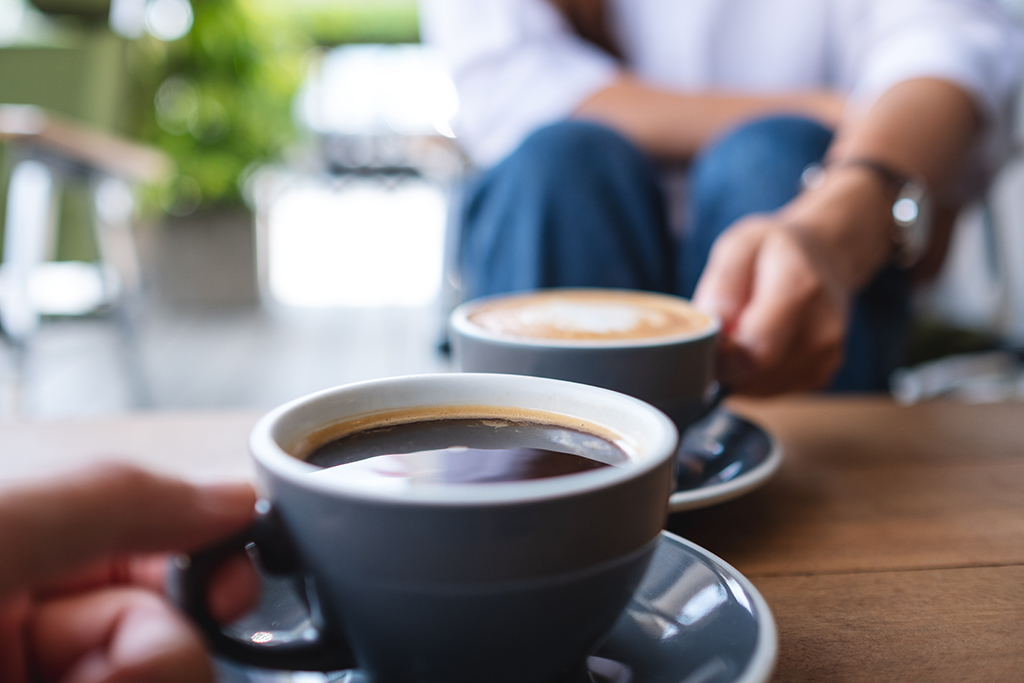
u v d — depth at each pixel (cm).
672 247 99
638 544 38
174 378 218
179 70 305
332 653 40
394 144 530
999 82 88
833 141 91
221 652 36
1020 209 194
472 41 107
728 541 57
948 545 56
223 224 315
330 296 337
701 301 71
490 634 37
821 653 48
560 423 47
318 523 36
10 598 32
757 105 104
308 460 42
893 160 79
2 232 194
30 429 71
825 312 69
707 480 61
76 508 33
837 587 53
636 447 43
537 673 40
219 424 71
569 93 104
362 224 484
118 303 188
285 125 331
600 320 64
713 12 112
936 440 69
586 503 35
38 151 142
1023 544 56
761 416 75
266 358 241
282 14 341
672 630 44
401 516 34
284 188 385
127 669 31
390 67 525
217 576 36
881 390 90
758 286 70
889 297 87
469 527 34
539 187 87
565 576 36
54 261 207
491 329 62
